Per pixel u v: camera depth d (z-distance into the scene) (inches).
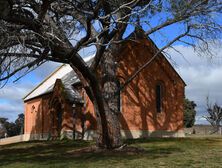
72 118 1686.8
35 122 2129.7
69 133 1679.4
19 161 914.7
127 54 1715.1
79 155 971.9
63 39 813.9
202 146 1158.3
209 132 2775.6
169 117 1857.8
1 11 648.4
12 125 3548.2
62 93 1707.7
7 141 2316.7
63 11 858.1
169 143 1269.7
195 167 732.0
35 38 747.4
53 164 830.5
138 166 764.6
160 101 1844.2
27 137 2234.3
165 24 970.7
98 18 778.8
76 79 1770.4
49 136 1895.9
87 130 1638.8
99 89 989.8
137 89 1769.2
